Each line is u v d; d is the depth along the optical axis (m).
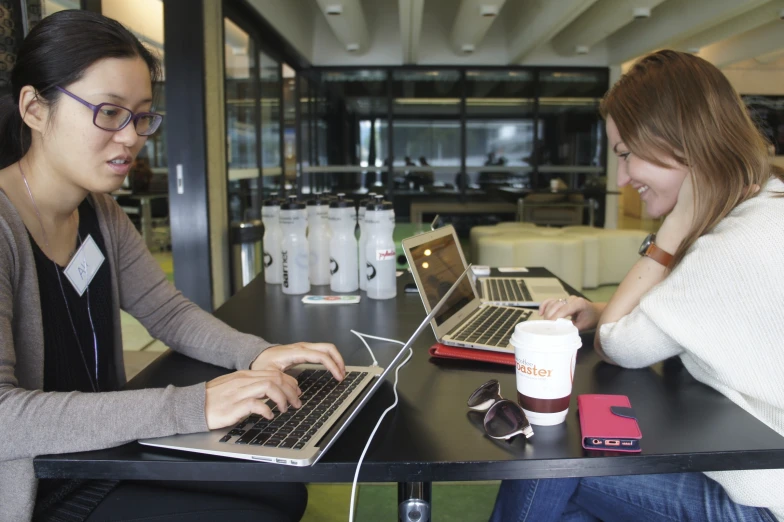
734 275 0.99
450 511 1.96
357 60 8.24
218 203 4.11
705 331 1.01
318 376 1.13
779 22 7.82
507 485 1.25
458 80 8.38
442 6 8.16
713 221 1.11
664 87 1.15
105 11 3.42
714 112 1.11
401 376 1.16
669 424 0.91
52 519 0.94
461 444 0.85
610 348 1.17
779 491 0.92
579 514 1.26
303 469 0.80
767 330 0.97
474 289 1.65
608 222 8.63
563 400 0.91
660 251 1.23
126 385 1.11
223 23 4.25
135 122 1.01
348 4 5.50
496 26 8.23
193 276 3.95
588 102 8.45
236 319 1.63
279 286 2.11
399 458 0.81
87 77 0.95
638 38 7.43
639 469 0.81
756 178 1.10
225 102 4.26
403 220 8.65
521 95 8.43
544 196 8.28
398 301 1.85
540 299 1.79
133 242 1.34
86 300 1.18
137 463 0.81
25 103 0.98
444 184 8.60
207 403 0.88
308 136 8.30
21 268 1.01
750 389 0.99
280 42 6.28
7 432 0.82
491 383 0.99
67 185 1.08
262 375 0.95
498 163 8.57
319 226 2.08
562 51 8.04
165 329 1.31
